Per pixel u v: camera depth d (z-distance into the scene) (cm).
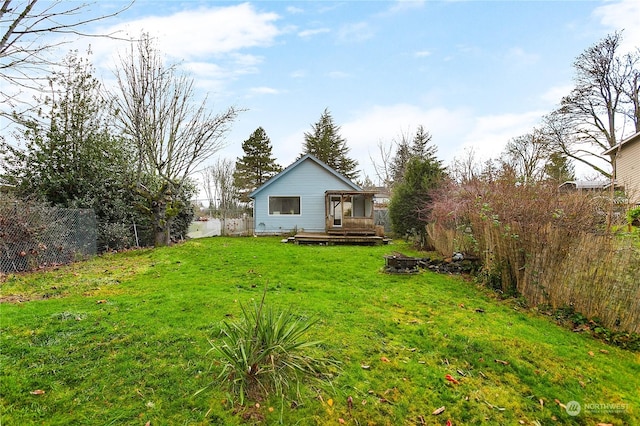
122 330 368
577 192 604
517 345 381
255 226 1748
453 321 445
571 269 483
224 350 289
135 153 1243
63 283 624
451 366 333
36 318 400
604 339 423
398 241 1449
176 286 592
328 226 1511
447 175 1182
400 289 602
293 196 1755
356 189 1748
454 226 897
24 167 1054
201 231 1880
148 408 246
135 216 1249
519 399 289
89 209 1001
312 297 525
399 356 344
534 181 656
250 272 722
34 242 777
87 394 258
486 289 620
